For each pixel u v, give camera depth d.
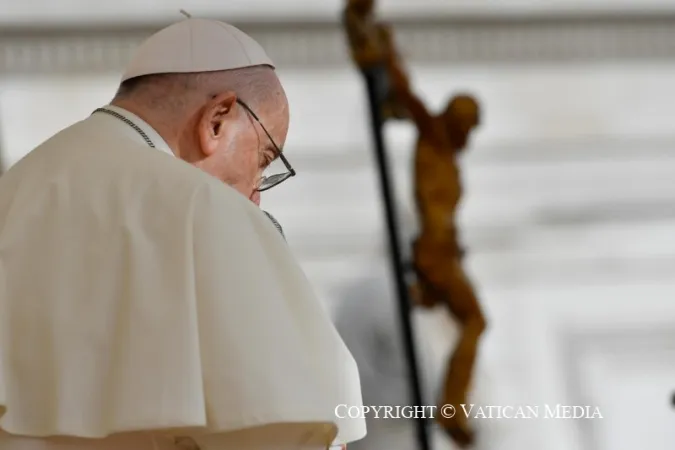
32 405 7.88
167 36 9.62
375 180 27.31
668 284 27.64
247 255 8.14
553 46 28.62
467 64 28.38
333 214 27.02
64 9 26.69
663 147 28.50
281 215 27.00
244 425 7.57
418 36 28.17
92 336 7.95
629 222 28.14
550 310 27.41
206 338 7.82
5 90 26.50
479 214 27.84
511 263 27.67
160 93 9.30
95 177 8.58
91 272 8.15
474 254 27.62
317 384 7.80
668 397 26.81
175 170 8.55
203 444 7.81
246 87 9.46
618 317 27.47
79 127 9.16
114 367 7.85
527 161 28.27
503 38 28.41
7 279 8.20
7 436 7.82
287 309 8.06
